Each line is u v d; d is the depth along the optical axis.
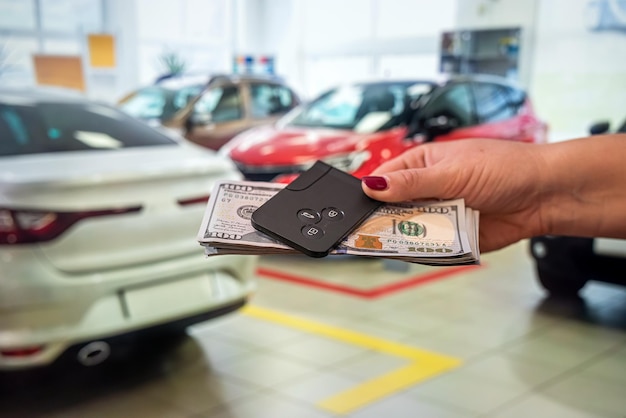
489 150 1.09
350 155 4.59
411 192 0.95
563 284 4.09
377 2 12.45
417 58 11.98
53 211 2.24
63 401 2.57
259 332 3.42
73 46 10.86
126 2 11.38
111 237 2.36
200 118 6.29
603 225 1.09
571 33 9.33
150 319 2.43
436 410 2.55
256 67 12.01
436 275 4.68
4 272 2.14
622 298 4.16
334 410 2.54
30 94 3.16
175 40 12.48
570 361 3.07
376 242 0.86
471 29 10.29
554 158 1.09
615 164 1.07
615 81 8.98
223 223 0.88
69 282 2.24
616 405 2.61
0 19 10.01
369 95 5.59
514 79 9.87
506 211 1.11
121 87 11.32
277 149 4.82
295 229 0.86
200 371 2.89
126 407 2.53
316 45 13.66
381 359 3.07
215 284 2.65
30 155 2.62
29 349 2.19
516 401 2.64
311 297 4.05
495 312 3.83
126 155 2.75
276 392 2.70
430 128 4.82
